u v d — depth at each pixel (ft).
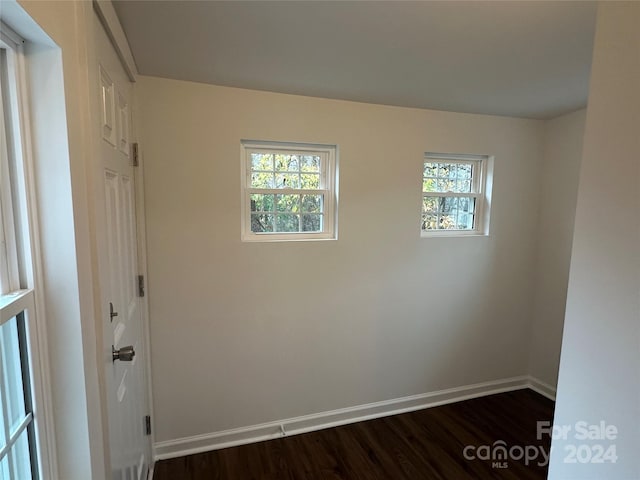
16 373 2.26
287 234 7.67
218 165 6.80
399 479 6.50
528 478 6.59
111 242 3.90
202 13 4.18
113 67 4.16
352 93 7.09
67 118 2.41
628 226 2.35
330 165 7.78
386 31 4.62
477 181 9.27
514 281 9.56
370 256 8.09
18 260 2.31
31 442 2.37
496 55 5.35
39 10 2.04
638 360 2.31
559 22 4.38
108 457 3.29
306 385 7.88
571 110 8.40
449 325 9.02
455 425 8.19
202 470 6.66
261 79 6.36
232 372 7.30
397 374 8.66
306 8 4.08
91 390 2.76
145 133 6.32
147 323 6.50
